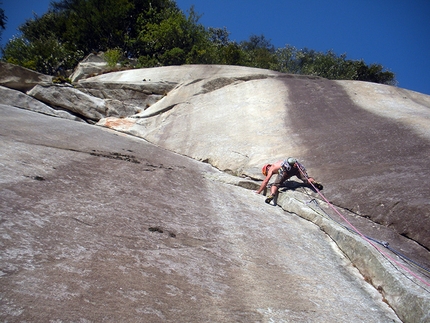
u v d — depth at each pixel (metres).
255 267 4.25
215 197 6.76
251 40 48.41
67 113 15.48
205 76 17.31
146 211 4.90
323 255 5.29
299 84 15.59
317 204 7.35
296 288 4.01
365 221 6.66
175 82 17.25
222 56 30.08
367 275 4.83
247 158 10.41
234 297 3.45
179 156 11.11
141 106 16.72
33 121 9.73
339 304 3.94
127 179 6.15
